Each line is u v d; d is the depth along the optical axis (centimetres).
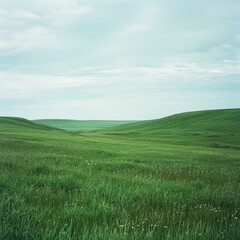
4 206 749
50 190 1030
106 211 783
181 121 19750
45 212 738
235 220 772
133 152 3712
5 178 1124
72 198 932
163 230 682
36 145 3797
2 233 561
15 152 2608
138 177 1443
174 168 2069
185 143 8600
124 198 955
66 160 2173
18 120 18312
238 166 2656
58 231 622
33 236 563
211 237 623
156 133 14950
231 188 1255
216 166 2509
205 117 19375
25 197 903
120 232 607
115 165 2020
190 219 788
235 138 11088
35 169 1545
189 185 1307
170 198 997
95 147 4378
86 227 664
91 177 1377
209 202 1003
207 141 9875
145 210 841
